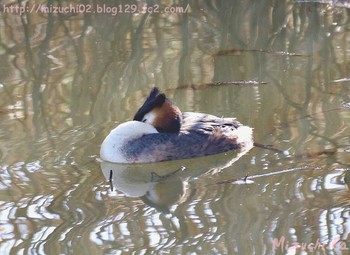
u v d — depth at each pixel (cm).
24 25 1873
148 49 1723
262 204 1030
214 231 954
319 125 1297
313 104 1392
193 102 1417
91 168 1166
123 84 1514
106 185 1109
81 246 917
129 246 916
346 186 1070
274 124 1309
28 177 1127
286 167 1148
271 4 1986
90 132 1285
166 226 971
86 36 1806
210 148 1218
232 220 982
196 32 1833
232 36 1806
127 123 1213
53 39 1789
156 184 1121
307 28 1852
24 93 1470
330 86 1482
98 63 1638
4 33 1827
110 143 1194
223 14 1945
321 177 1104
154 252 898
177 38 1794
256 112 1365
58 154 1207
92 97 1448
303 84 1499
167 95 1452
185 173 1161
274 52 1700
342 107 1373
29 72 1588
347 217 979
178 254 895
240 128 1268
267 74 1565
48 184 1104
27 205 1036
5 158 1189
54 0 2012
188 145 1209
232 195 1063
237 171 1150
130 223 984
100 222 984
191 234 949
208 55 1681
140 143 1196
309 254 892
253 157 1195
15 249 910
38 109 1390
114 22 1894
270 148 1220
